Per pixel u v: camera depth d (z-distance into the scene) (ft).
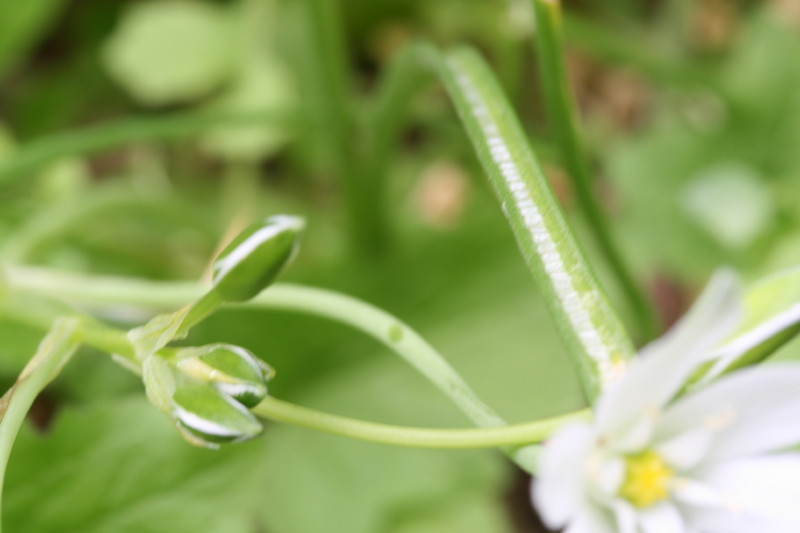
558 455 0.76
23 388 0.88
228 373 0.82
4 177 1.21
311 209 1.54
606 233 1.09
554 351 1.29
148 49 1.54
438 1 1.69
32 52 1.74
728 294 0.73
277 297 0.94
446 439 0.82
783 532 0.80
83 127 1.68
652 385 0.77
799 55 1.47
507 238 1.34
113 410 1.00
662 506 0.80
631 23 1.71
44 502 0.99
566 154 1.06
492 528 1.23
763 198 1.39
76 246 1.36
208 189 1.59
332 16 1.18
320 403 1.31
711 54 1.69
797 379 0.79
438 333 1.33
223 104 1.53
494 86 0.96
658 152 1.45
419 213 1.54
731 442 0.81
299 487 1.26
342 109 1.26
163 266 1.41
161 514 0.99
